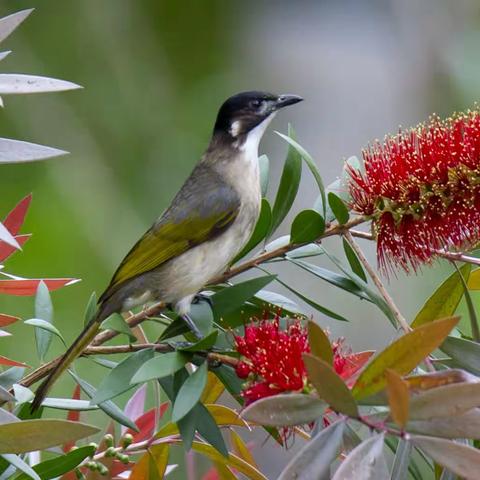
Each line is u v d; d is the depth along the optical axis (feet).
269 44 65.77
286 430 25.98
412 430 20.56
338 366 24.21
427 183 29.27
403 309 57.11
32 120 59.67
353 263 29.81
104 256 55.47
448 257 29.45
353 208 30.25
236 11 65.62
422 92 63.72
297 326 25.34
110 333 30.12
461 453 19.97
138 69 63.26
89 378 48.06
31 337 49.55
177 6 64.75
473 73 62.69
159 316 35.19
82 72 62.34
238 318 29.12
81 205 57.00
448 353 24.77
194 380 23.56
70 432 21.42
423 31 64.03
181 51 64.54
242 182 36.55
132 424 26.21
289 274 59.06
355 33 65.41
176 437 27.66
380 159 30.07
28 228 54.39
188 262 34.47
